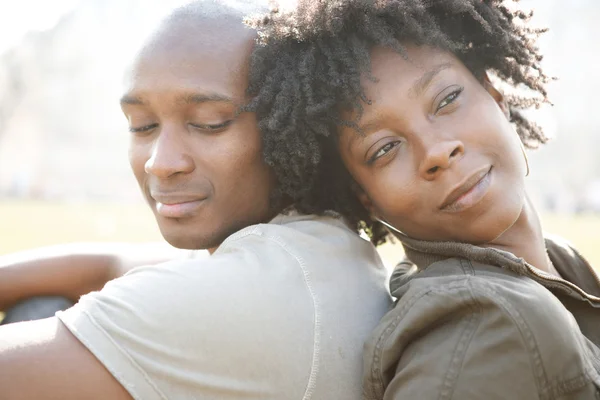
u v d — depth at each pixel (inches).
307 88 49.6
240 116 50.3
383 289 51.1
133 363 39.6
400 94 49.6
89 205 577.9
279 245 46.9
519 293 41.5
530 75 59.6
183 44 49.9
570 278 56.9
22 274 61.7
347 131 51.8
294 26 49.9
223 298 41.9
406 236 53.8
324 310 44.9
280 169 51.9
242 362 41.3
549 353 40.0
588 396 40.8
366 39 50.7
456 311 42.4
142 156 52.3
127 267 64.4
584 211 643.5
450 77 50.7
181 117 50.2
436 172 49.1
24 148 732.7
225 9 51.8
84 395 38.8
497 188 49.6
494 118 51.3
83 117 741.3
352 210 57.9
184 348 40.3
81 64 746.2
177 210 50.6
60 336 40.1
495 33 55.3
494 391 39.8
